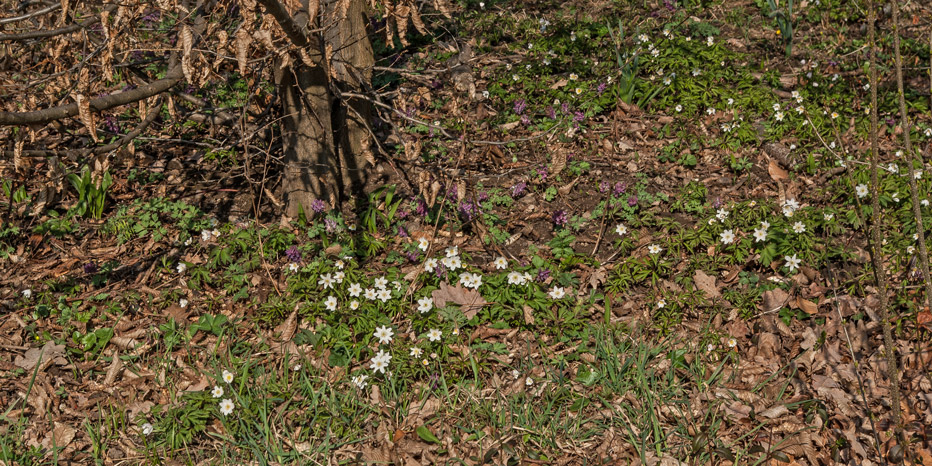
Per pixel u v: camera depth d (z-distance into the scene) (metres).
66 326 4.94
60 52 4.89
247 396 4.28
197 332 4.83
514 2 9.18
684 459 3.90
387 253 5.51
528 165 6.41
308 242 5.62
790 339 4.63
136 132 5.52
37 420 4.28
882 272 3.04
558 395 4.26
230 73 7.61
